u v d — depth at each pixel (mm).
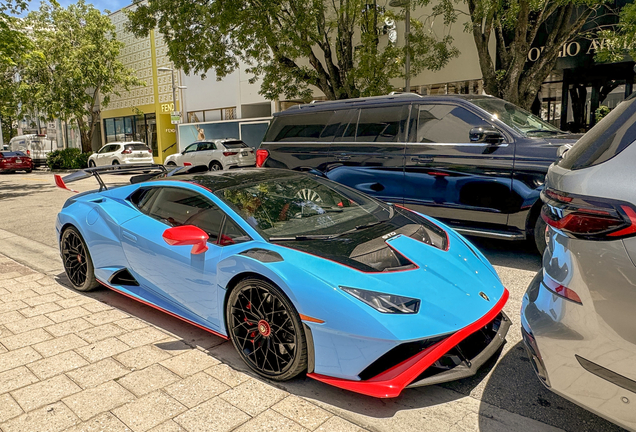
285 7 13070
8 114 27188
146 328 3641
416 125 5703
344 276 2576
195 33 14742
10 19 16266
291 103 20625
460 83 14180
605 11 11320
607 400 1844
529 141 4887
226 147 16922
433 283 2680
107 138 32438
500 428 2338
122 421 2426
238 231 3146
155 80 27281
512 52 10328
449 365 2508
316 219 3369
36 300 4316
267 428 2346
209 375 2889
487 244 6027
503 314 3018
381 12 13016
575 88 12344
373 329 2361
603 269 1830
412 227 3354
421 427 2348
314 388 2723
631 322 1757
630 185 1812
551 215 2086
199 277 3172
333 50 17062
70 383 2820
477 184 5164
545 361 2029
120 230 3869
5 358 3172
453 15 11062
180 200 3656
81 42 25984
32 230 8008
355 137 6211
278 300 2680
